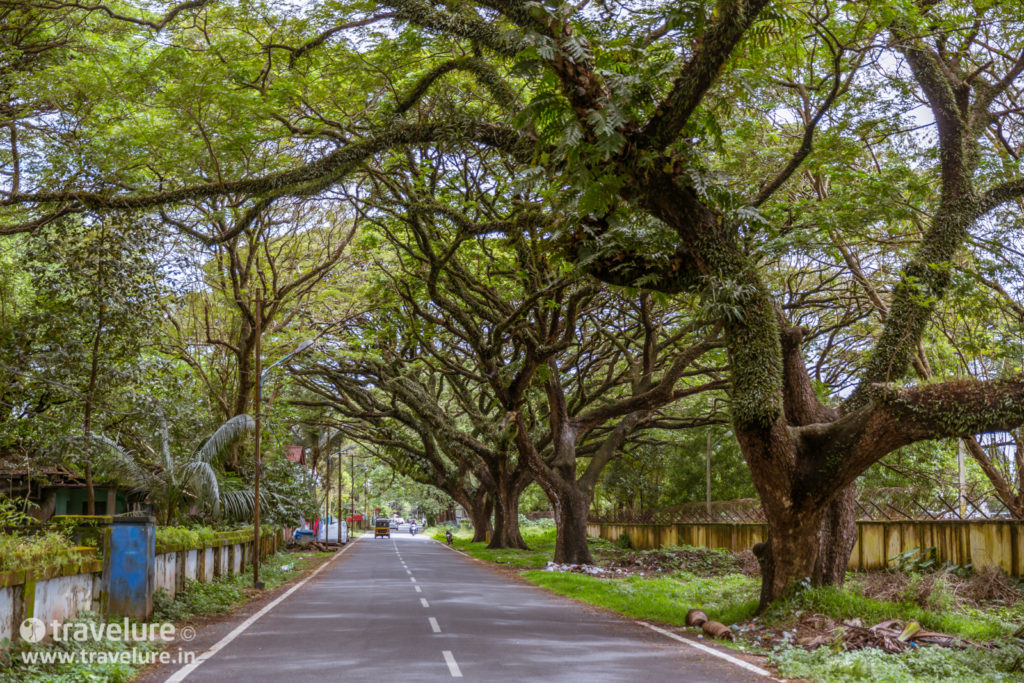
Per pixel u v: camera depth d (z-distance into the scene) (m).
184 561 17.73
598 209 12.66
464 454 45.28
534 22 12.39
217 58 18.30
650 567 31.11
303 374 38.72
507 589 23.25
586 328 32.84
